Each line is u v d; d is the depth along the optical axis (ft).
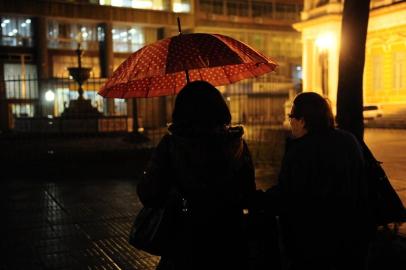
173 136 7.58
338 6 108.78
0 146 58.18
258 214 8.40
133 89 10.11
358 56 18.13
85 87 118.21
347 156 8.72
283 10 174.40
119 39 150.30
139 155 45.27
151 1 152.76
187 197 7.55
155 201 7.66
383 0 108.27
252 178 7.93
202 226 7.53
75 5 138.41
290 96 111.96
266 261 8.43
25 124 87.25
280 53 176.04
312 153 8.64
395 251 14.85
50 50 139.13
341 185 8.61
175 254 7.68
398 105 101.04
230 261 7.61
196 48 8.61
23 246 18.43
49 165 41.16
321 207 8.59
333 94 108.27
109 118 81.46
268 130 71.31
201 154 7.39
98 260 16.71
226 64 8.48
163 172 7.64
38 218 22.98
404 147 48.80
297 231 8.81
